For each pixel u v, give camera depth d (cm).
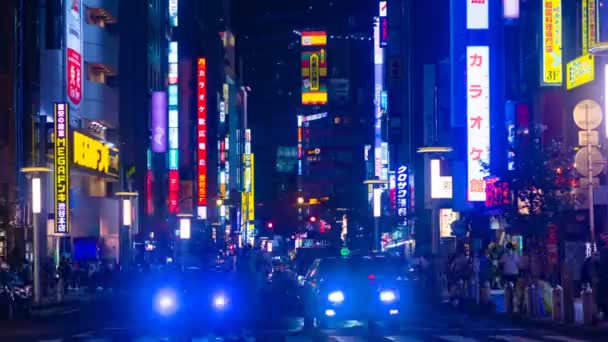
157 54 13738
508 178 4650
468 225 6078
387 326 3519
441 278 5488
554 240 4578
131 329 3566
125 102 12394
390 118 13500
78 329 3616
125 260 10012
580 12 6025
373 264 3534
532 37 6975
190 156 15825
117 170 10738
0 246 6975
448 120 10362
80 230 9644
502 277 4750
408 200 12562
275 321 4022
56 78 8662
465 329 3375
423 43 12219
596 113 4403
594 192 5478
